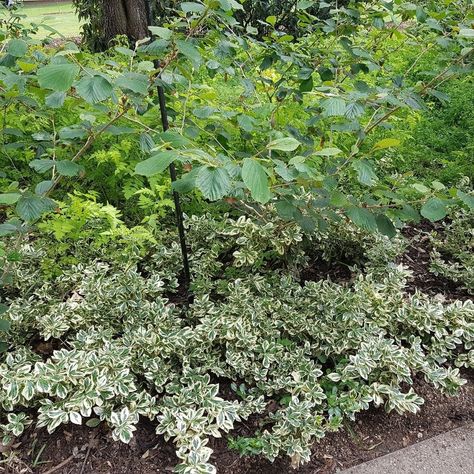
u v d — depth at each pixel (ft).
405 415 7.67
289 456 6.98
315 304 8.86
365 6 10.19
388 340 8.05
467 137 14.78
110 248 10.34
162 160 4.66
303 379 7.70
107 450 7.00
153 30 6.27
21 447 7.02
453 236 11.39
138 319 8.47
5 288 9.50
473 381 8.36
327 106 6.31
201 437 6.97
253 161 4.68
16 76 6.43
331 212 8.13
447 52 9.82
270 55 9.52
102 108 7.44
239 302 8.59
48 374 6.92
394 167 13.30
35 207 6.13
